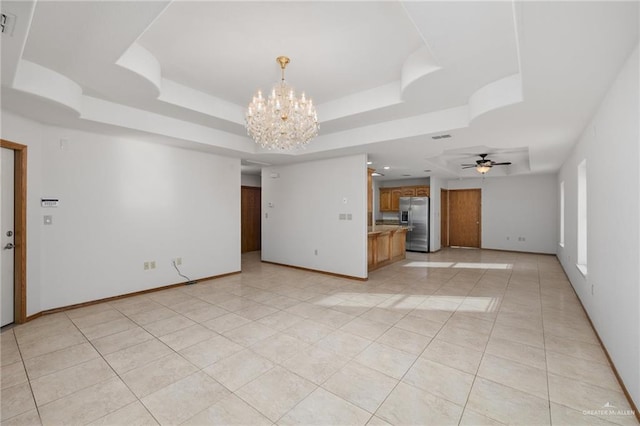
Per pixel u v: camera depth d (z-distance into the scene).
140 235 4.51
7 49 1.96
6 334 3.08
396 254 7.43
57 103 2.85
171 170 4.88
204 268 5.37
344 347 2.82
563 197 6.44
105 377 2.32
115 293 4.24
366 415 1.91
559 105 2.88
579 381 2.27
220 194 5.62
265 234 7.10
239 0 2.09
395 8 2.19
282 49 2.77
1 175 3.17
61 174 3.74
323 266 5.96
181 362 2.55
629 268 2.04
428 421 1.86
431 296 4.45
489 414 1.92
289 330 3.20
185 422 1.85
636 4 1.48
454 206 10.11
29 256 3.43
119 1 1.77
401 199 9.39
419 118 3.95
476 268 6.53
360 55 2.89
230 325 3.34
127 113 3.70
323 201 5.96
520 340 2.97
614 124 2.37
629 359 2.03
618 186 2.28
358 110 3.84
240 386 2.21
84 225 3.95
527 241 8.75
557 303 4.12
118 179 4.26
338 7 2.18
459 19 1.97
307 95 3.92
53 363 2.52
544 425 1.82
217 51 2.81
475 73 2.77
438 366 2.49
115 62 2.54
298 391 2.16
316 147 5.19
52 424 1.84
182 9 2.19
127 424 1.84
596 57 2.03
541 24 1.67
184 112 3.88
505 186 9.12
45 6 1.83
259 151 5.38
